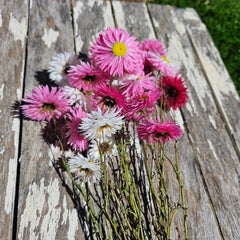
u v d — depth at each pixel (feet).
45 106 1.10
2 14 1.53
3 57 1.40
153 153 1.27
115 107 1.06
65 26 1.59
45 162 1.18
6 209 1.08
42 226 1.07
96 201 1.14
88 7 1.70
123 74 1.17
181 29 1.76
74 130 1.09
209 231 1.17
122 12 1.74
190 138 1.37
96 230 1.09
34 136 1.22
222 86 1.58
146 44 1.35
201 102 1.49
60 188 1.14
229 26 2.45
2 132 1.21
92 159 1.08
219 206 1.23
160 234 1.07
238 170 1.33
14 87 1.33
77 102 1.16
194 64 1.63
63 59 1.24
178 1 2.52
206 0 2.59
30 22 1.55
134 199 1.11
